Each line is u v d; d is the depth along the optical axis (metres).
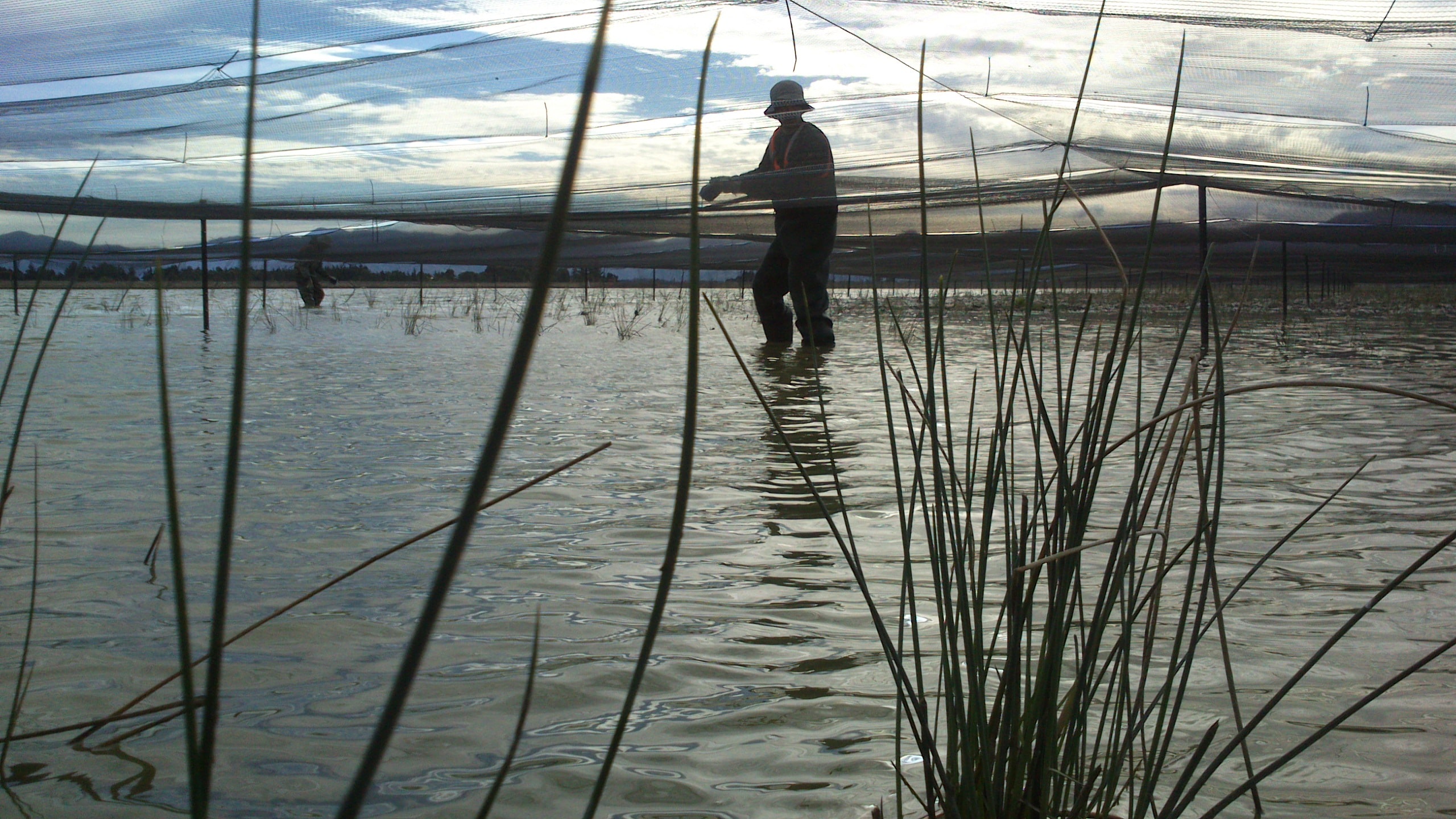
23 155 6.08
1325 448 3.92
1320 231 10.41
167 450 0.45
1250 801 1.39
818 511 3.01
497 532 2.77
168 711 1.65
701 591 2.29
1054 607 1.25
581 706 1.70
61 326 10.85
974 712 1.30
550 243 0.35
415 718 1.65
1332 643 1.06
